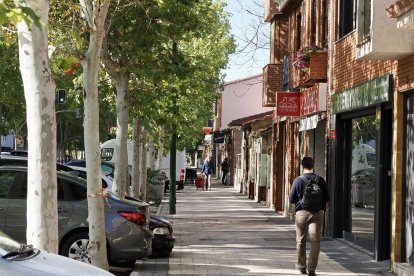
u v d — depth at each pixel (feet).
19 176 47.32
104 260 42.45
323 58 72.74
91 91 42.47
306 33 86.02
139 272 49.85
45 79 33.24
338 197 68.80
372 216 58.85
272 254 60.23
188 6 64.59
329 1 72.43
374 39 46.62
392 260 50.24
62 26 53.16
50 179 33.47
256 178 139.54
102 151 135.33
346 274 49.62
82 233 46.57
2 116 177.68
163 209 113.09
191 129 156.87
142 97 75.77
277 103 85.20
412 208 48.34
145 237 47.57
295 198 48.47
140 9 61.41
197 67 69.05
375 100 53.98
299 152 92.27
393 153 50.42
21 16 23.11
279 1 100.94
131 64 65.31
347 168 68.54
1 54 97.60
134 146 90.02
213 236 73.92
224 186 215.72
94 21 42.01
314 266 47.80
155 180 120.26
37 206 33.30
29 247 29.07
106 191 45.96
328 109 71.51
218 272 50.16
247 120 156.56
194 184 224.94
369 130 60.49
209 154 286.05
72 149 300.40
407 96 49.73
